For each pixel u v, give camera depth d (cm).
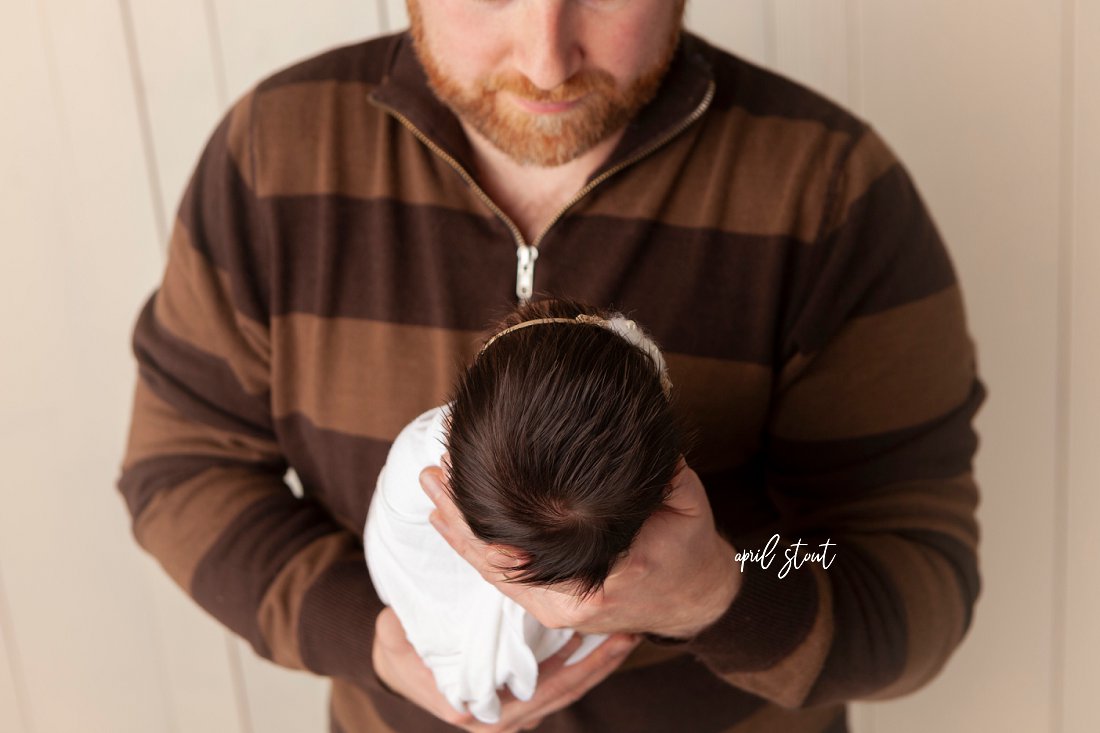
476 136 96
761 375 94
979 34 128
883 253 93
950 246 137
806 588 89
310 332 99
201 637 167
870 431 96
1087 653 149
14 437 155
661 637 86
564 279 93
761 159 94
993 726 156
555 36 82
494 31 85
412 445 84
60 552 161
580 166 95
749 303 93
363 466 98
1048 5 126
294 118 100
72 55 141
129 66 142
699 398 94
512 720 89
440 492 75
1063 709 152
